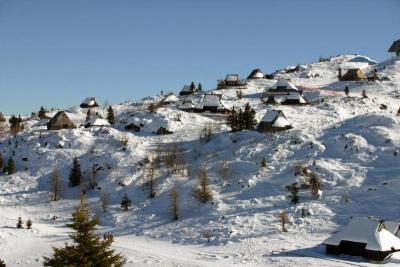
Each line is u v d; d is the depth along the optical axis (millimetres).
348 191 63344
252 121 94875
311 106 117000
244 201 65562
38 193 81875
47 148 97562
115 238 60375
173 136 99438
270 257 45719
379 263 43594
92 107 157750
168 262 46188
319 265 42031
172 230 61031
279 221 58125
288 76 178250
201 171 77688
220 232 56938
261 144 83500
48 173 88375
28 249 55062
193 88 166250
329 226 55156
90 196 78000
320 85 153375
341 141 77750
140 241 58406
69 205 75938
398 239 46469
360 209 58406
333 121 97688
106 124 112500
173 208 67125
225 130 98375
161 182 77000
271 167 74438
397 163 68312
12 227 64500
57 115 112000
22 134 108375
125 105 158625
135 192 76000
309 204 61500
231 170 76250
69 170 88125
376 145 75188
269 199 65000
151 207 70125
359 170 68312
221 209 64375
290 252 47156
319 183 65500
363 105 114500
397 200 58844
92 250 30906
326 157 74500
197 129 103062
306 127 91438
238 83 159250
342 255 46000
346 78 151500
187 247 54031
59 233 62312
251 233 55406
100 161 88062
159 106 135875
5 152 99688
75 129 104562
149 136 101000
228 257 47250
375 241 44594
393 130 79750
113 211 71125
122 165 85188
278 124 91375
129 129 107188
